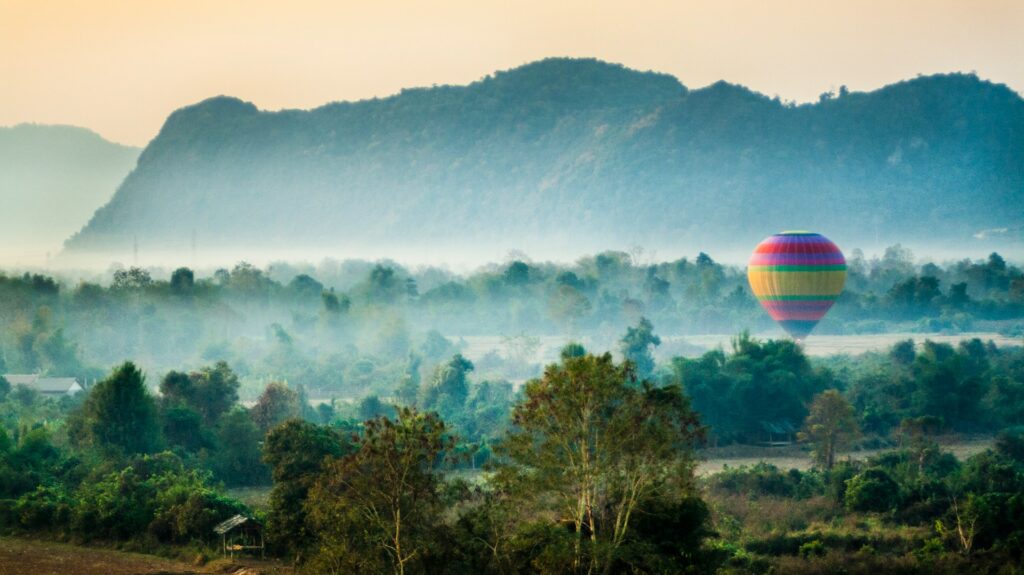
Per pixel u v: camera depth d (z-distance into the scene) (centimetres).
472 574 7219
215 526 8981
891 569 8388
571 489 7169
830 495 10681
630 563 6900
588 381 6975
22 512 9638
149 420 12169
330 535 7469
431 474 7388
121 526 9300
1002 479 10625
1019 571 8194
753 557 8706
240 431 12375
